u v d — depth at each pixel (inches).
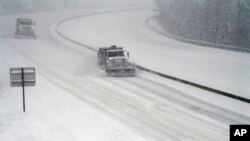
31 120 899.4
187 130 844.0
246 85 1289.4
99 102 1058.7
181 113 971.3
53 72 1465.3
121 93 1167.6
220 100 1107.9
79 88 1220.5
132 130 836.6
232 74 1471.5
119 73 1411.2
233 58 1863.9
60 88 1214.9
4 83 1280.8
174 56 1895.9
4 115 939.3
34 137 792.9
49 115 936.9
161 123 887.7
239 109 1018.1
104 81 1332.4
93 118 914.7
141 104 1048.2
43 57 1792.6
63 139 782.5
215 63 1715.1
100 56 1556.3
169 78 1393.9
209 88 1216.2
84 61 1715.1
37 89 1198.9
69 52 1958.7
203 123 895.1
